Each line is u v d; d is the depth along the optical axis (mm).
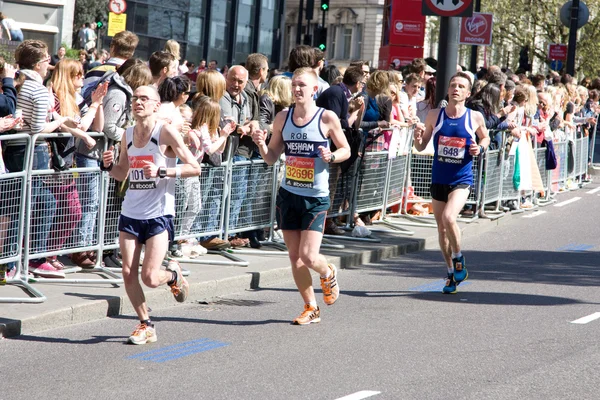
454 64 15586
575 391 6984
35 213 9461
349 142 12664
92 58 25078
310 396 6730
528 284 11523
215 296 10273
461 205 10609
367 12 79250
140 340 8125
